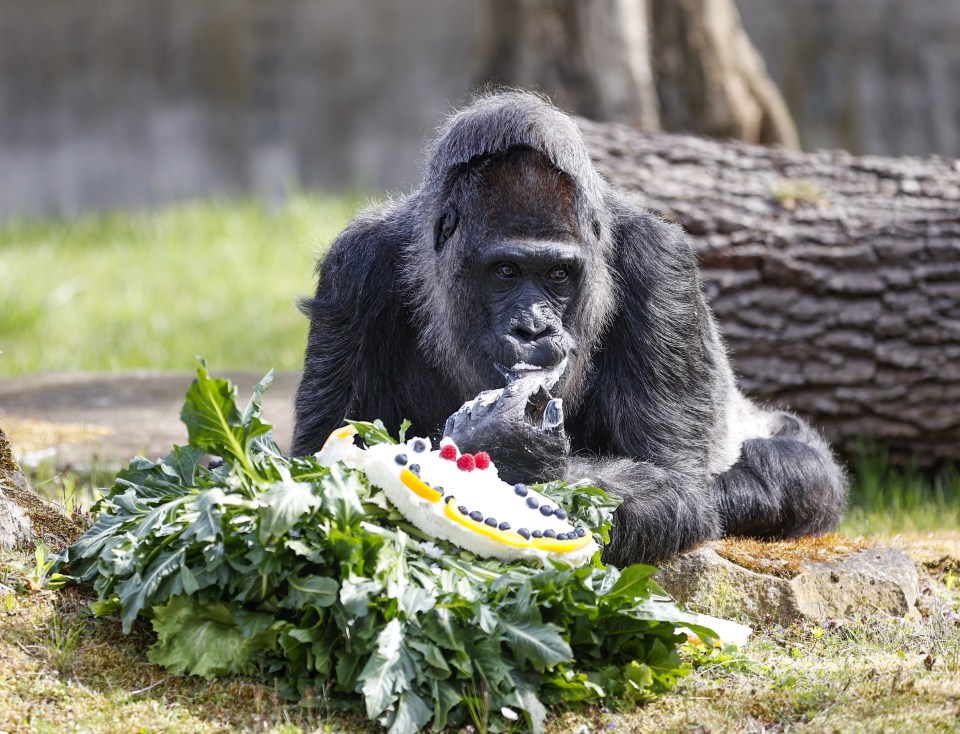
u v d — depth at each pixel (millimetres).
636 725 6438
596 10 22766
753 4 42188
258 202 34312
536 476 7520
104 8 44625
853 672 7148
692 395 9586
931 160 16484
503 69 23234
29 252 30781
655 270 9422
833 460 11695
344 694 6359
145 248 30922
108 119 44562
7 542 7172
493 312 8125
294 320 25047
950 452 15477
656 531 8555
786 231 15477
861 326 15203
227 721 6070
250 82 44469
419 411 9680
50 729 5734
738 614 8328
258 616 6402
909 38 42156
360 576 6367
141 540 6613
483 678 6203
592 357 9383
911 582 8812
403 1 44000
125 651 6535
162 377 18688
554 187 8078
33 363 22328
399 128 43875
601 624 6707
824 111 42188
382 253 9586
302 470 6824
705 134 24141
